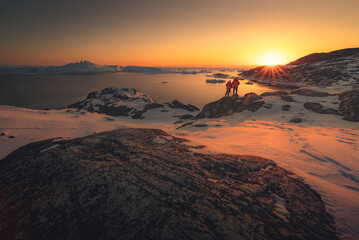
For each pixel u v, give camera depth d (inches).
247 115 777.6
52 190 130.3
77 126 984.3
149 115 1831.9
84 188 127.5
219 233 91.1
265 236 89.5
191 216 101.8
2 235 99.2
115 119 1577.3
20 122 868.0
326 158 198.1
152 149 200.7
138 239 91.2
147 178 137.8
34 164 172.6
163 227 95.5
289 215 104.5
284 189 129.2
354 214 106.3
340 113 626.5
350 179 152.1
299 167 174.6
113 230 97.3
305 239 88.4
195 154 195.2
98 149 200.7
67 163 163.5
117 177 137.7
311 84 4151.1
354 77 3479.3
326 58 6314.0
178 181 135.3
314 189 132.7
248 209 108.9
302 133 348.8
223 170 158.6
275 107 809.5
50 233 99.0
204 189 127.6
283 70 6929.1
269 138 304.2
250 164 170.7
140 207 109.0
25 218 110.0
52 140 250.7
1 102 4736.7
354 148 233.8
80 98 5423.2
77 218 105.4
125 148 199.6
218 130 459.2
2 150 541.3
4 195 137.5
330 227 96.9
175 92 5944.9
